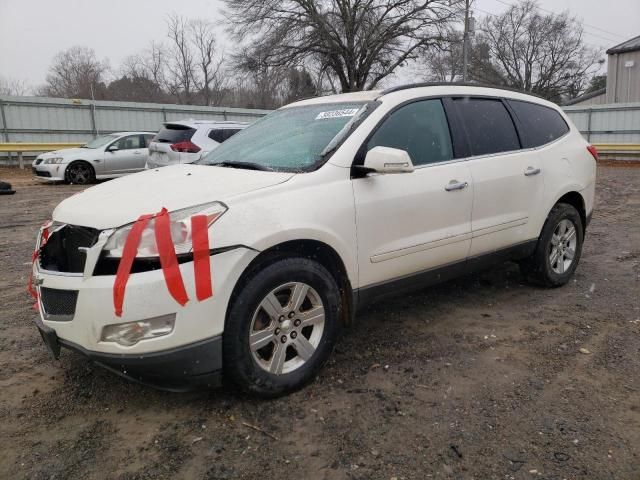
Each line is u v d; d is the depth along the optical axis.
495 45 51.47
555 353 3.69
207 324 2.77
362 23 31.81
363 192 3.41
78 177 14.70
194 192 3.04
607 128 25.12
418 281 3.85
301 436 2.79
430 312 4.52
